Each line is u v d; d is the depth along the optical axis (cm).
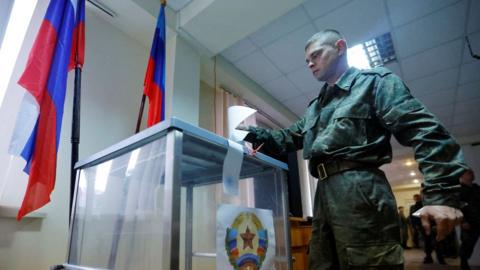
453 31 285
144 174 71
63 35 139
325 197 87
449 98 421
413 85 385
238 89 354
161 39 201
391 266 72
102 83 209
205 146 72
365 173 81
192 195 100
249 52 313
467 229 333
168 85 241
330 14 262
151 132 66
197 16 238
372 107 87
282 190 97
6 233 140
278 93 403
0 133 143
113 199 84
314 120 99
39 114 123
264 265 76
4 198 139
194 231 96
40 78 126
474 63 338
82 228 96
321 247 89
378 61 334
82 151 184
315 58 100
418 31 285
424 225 62
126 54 237
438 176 62
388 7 254
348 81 94
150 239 64
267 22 247
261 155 87
